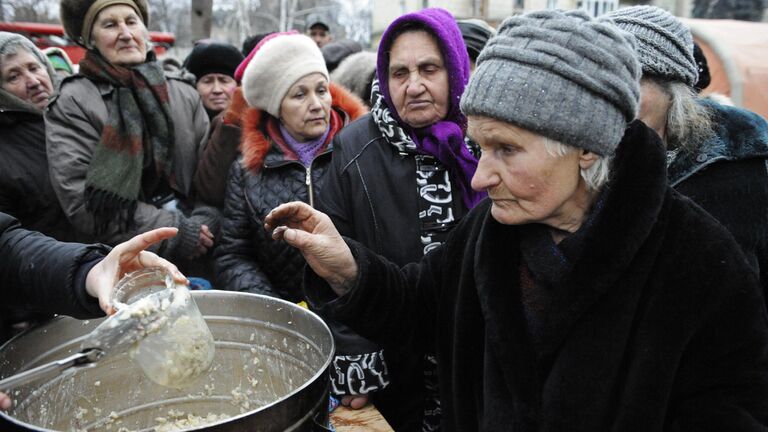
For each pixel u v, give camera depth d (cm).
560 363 80
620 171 79
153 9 1195
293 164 171
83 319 100
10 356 87
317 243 96
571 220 85
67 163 184
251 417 70
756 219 108
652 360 77
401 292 102
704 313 77
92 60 196
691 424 77
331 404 131
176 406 114
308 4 1408
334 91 188
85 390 103
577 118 73
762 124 112
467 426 92
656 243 78
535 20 77
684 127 110
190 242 198
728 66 345
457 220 134
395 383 135
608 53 74
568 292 79
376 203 136
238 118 207
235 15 1330
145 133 200
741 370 76
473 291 93
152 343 83
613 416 79
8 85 207
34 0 803
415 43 135
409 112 137
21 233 107
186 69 289
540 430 80
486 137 79
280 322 105
